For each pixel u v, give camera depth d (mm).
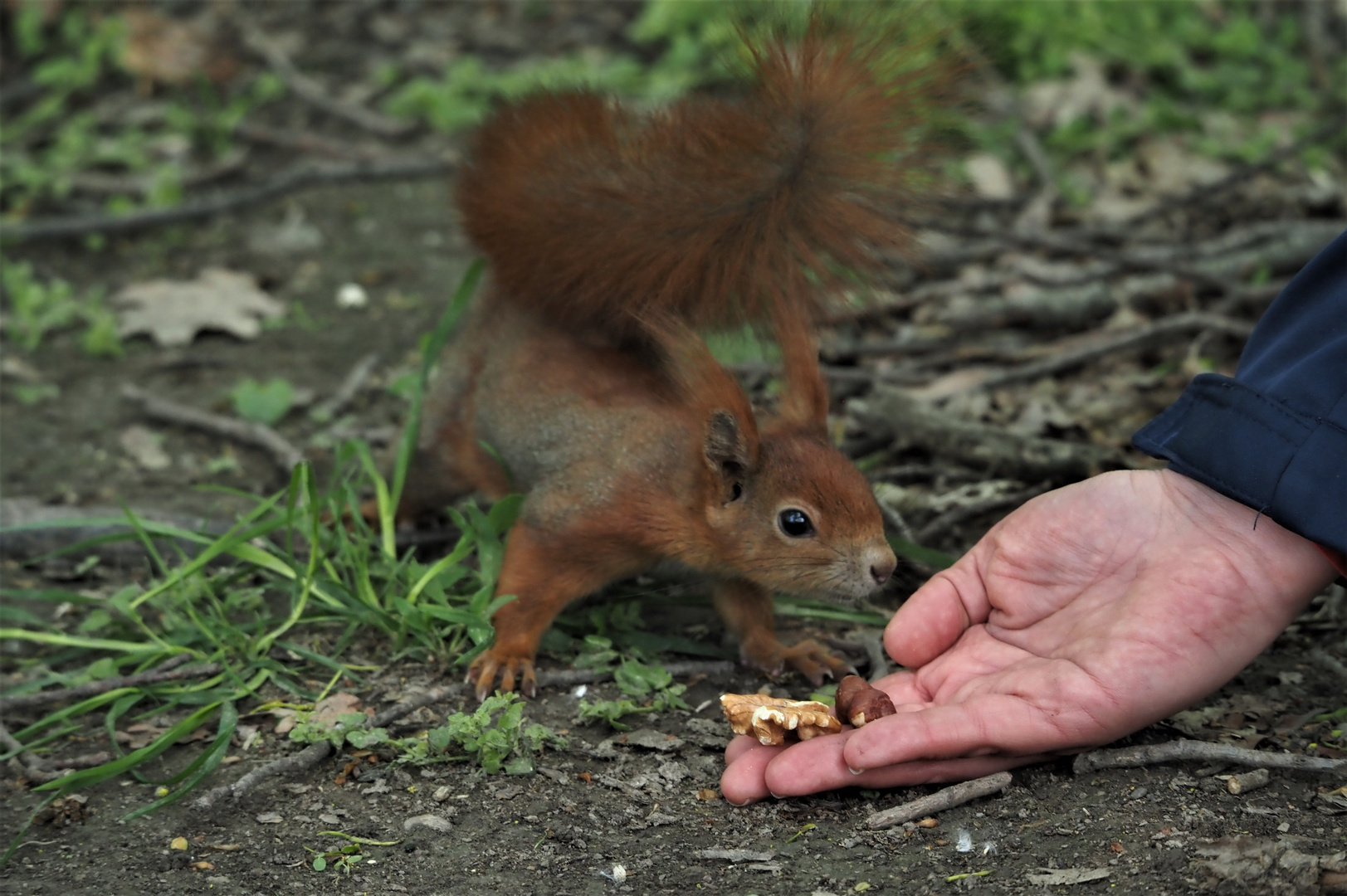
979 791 5953
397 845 5871
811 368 7410
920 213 7832
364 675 7328
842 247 7594
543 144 8016
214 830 6020
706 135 7555
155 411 10641
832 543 6871
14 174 14805
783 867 5594
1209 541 6273
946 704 6379
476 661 7277
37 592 7434
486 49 17484
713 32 8930
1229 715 6562
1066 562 6578
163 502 9422
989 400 10164
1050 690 5949
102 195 14766
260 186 14734
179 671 7223
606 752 6539
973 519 8805
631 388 7598
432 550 8805
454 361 8484
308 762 6488
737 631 7645
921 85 7711
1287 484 5973
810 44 7703
